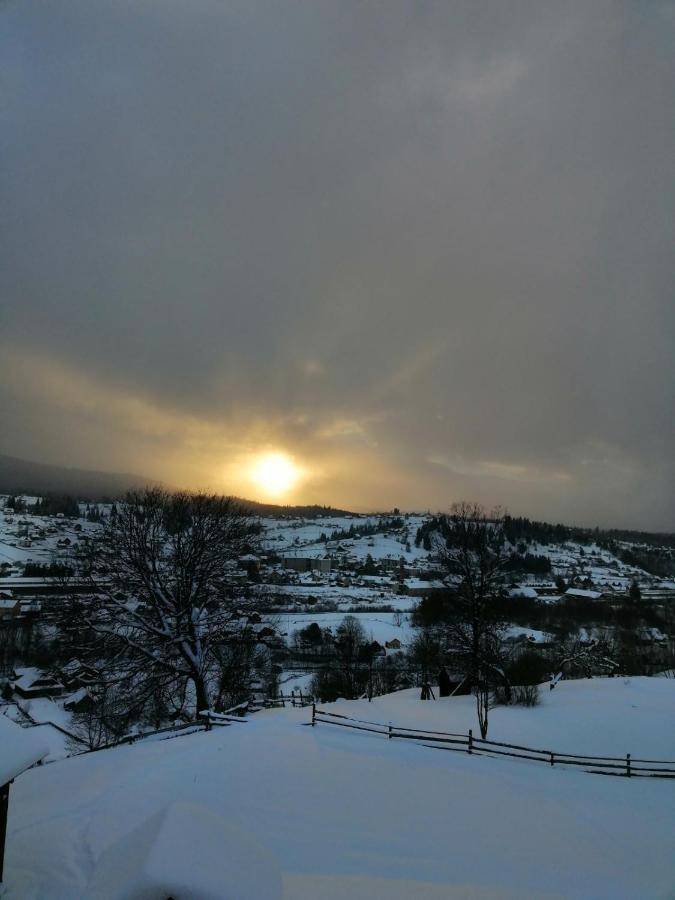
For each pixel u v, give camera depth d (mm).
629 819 12273
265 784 12391
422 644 49969
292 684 49781
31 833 9500
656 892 9039
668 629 91625
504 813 11891
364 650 56875
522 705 28266
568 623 87562
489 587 35688
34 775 13953
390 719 23750
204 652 23609
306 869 8578
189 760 13867
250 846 4781
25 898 7184
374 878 8406
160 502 26359
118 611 21641
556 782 14555
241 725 18422
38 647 40094
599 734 22734
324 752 15156
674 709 27422
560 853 10219
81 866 8141
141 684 21891
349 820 10828
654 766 18844
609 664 54906
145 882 4023
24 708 39156
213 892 4043
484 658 32812
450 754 16297
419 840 10203
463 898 8062
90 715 29734
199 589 23266
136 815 10250
